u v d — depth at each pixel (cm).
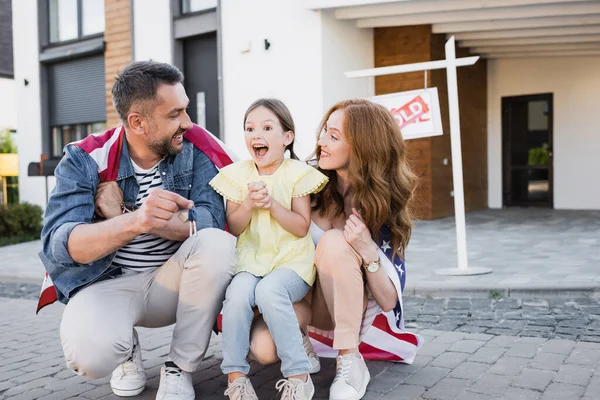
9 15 1717
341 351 256
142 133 241
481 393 262
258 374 301
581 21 820
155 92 235
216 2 994
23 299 568
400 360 304
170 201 213
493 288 475
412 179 266
